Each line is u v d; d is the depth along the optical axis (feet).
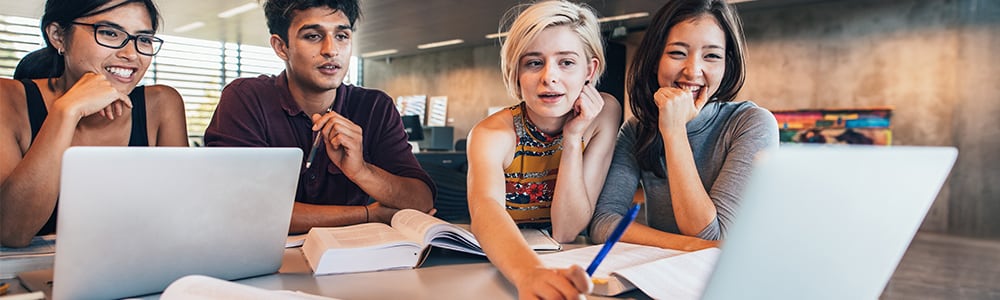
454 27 32.53
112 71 4.57
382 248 3.39
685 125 4.22
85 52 4.41
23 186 3.75
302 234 4.90
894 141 23.26
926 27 22.43
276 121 5.50
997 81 20.95
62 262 2.50
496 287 3.05
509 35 3.93
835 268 1.72
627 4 25.17
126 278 2.69
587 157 4.46
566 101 3.88
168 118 5.23
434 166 7.78
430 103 45.14
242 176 2.90
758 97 26.99
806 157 1.46
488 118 4.20
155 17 4.73
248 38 36.40
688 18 4.28
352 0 5.30
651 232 4.20
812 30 25.34
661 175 4.70
